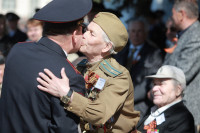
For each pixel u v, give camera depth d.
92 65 5.54
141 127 7.18
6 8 53.50
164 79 7.05
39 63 4.54
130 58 9.57
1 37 15.08
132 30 9.70
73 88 4.59
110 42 5.40
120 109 5.39
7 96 4.61
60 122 4.40
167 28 12.81
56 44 4.68
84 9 4.71
